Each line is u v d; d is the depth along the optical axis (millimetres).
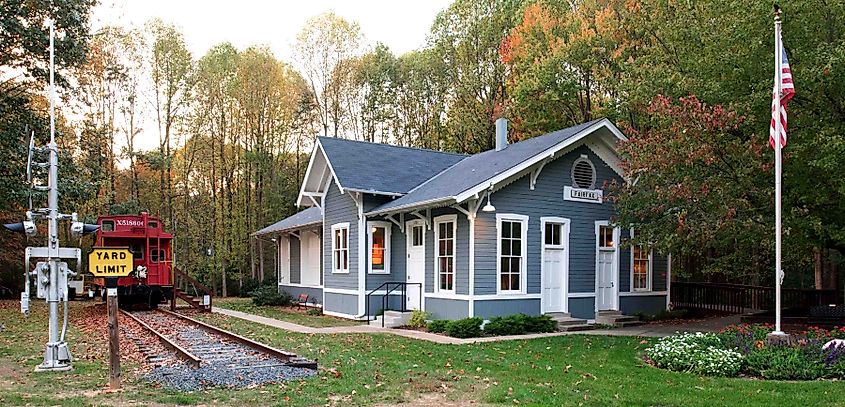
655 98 17656
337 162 21188
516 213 17969
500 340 15180
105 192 38562
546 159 18281
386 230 21016
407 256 20156
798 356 10594
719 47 16516
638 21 26328
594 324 18312
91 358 11836
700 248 16922
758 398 8609
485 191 17125
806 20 14461
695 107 14898
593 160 19766
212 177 39938
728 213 14117
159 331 16953
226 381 9391
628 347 13875
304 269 27594
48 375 9953
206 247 38188
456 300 17562
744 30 14953
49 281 10547
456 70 38406
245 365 10953
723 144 15094
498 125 21812
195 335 15930
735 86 15789
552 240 18828
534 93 30156
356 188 19766
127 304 26219
